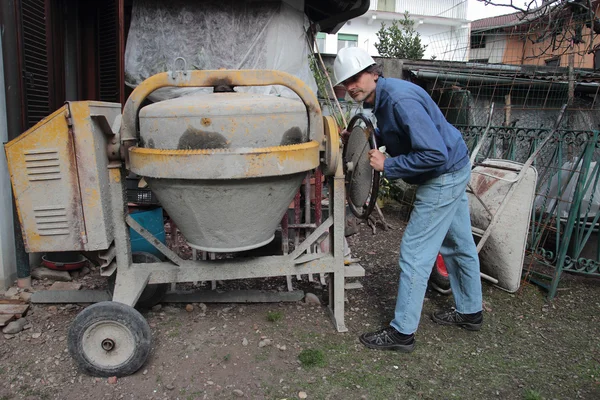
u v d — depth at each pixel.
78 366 2.49
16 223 3.41
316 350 2.71
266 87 6.11
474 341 2.97
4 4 3.19
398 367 2.63
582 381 2.57
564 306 3.54
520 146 4.81
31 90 3.52
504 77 7.09
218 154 2.24
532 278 3.98
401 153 2.71
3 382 2.42
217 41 5.91
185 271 2.76
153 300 3.17
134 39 5.78
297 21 6.29
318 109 2.61
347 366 2.62
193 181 2.33
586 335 3.10
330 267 2.95
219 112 2.25
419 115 2.42
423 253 2.70
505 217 3.53
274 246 3.97
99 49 4.57
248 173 2.27
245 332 2.94
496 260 3.64
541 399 2.38
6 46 3.22
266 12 5.98
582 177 3.54
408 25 15.01
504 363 2.73
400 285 2.75
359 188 2.95
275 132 2.37
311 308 3.30
